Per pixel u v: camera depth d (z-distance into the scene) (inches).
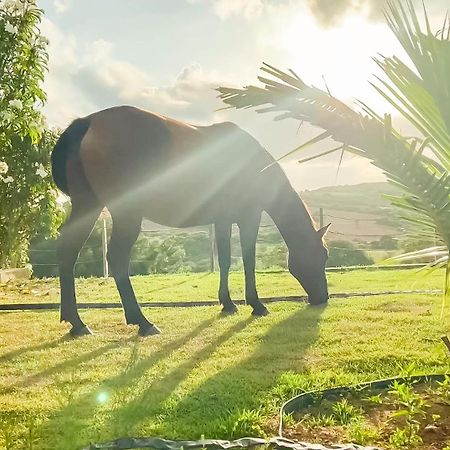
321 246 291.3
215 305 312.2
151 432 121.5
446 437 117.3
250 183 277.3
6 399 148.3
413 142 98.7
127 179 231.3
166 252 727.7
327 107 100.0
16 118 292.4
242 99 103.9
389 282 403.5
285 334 219.3
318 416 132.0
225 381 158.2
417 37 92.6
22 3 287.0
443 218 99.7
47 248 669.9
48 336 231.6
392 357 178.7
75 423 116.1
